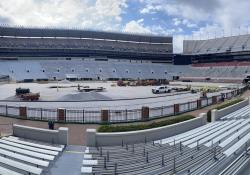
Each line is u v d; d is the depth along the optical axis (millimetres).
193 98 54750
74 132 24875
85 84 91125
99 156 17375
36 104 44094
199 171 14430
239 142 19547
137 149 18875
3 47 121438
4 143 19531
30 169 14312
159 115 33312
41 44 127438
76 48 131750
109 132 21266
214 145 18750
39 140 21281
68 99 48969
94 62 127688
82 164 16109
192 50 144625
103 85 87812
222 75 122062
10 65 114000
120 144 20469
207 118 31172
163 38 144875
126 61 137625
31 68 114812
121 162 16109
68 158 17344
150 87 82125
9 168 14539
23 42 124875
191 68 137625
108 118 29766
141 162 16062
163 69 134875
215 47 137625
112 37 138000
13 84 89000
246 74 116125
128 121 29812
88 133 20094
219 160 16109
